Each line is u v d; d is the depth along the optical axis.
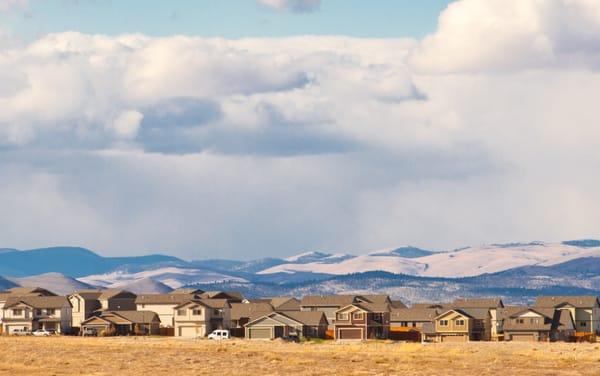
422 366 159.88
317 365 159.88
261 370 146.88
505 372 147.62
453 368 155.50
